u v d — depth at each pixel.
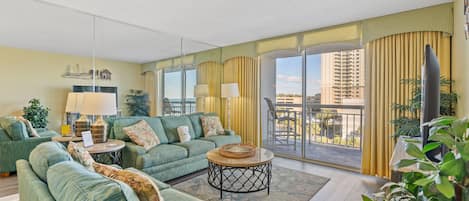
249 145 3.21
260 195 2.69
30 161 1.57
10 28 3.01
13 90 3.04
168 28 3.96
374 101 3.42
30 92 3.14
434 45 2.97
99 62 3.63
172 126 3.89
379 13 3.25
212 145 3.71
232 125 5.22
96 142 2.88
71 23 3.36
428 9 3.01
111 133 3.33
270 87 5.09
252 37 4.53
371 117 3.46
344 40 3.68
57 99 3.31
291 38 4.27
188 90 4.80
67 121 3.32
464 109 2.35
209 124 4.34
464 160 0.76
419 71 3.05
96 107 2.73
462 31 2.40
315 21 3.57
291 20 3.53
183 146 3.40
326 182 3.12
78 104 3.23
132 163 2.86
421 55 3.05
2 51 2.97
